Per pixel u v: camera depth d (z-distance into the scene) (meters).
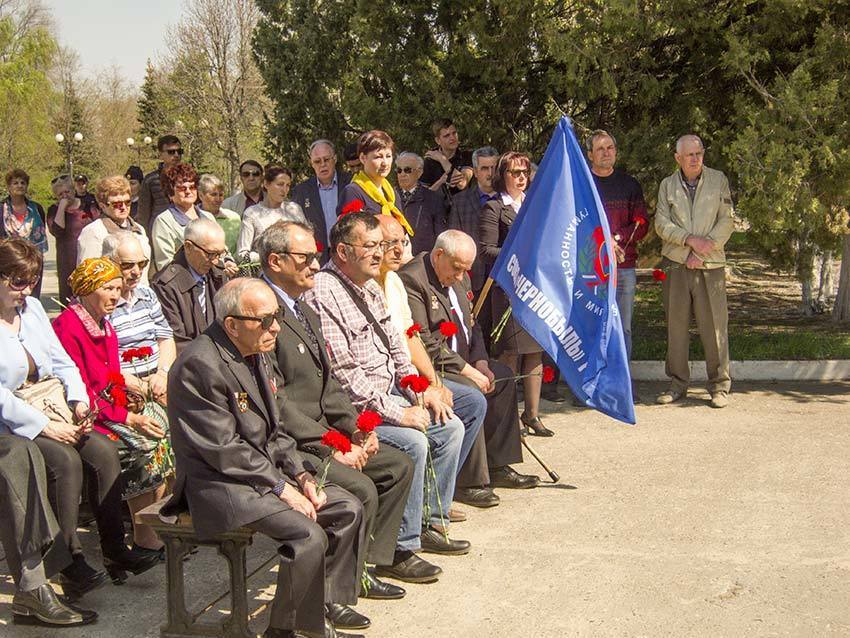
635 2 8.52
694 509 5.65
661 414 7.79
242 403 3.99
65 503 4.46
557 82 9.60
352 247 4.93
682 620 4.28
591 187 5.93
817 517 5.47
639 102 9.70
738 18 9.13
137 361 5.38
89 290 4.97
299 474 4.17
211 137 34.22
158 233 7.10
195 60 32.78
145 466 4.96
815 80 8.69
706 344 7.99
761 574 4.75
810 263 9.38
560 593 4.59
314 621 3.91
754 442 6.93
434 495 5.16
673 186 8.05
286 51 12.44
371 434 4.60
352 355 4.96
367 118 10.80
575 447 6.95
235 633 4.08
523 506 5.80
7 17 43.75
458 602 4.52
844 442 6.87
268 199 8.01
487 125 10.58
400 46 10.55
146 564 4.88
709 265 7.90
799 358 9.16
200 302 5.79
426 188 8.09
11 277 4.57
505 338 7.09
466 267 5.83
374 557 4.57
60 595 4.57
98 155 54.62
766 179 8.20
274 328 3.97
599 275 5.92
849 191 8.33
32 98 43.28
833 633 4.14
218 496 3.90
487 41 9.80
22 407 4.39
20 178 11.95
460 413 5.57
